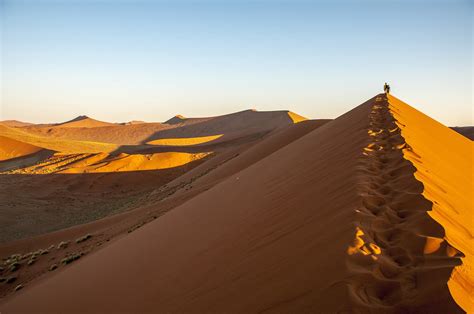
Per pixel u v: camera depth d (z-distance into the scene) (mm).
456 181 10102
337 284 3762
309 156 12812
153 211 25469
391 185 6906
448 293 3311
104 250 15305
